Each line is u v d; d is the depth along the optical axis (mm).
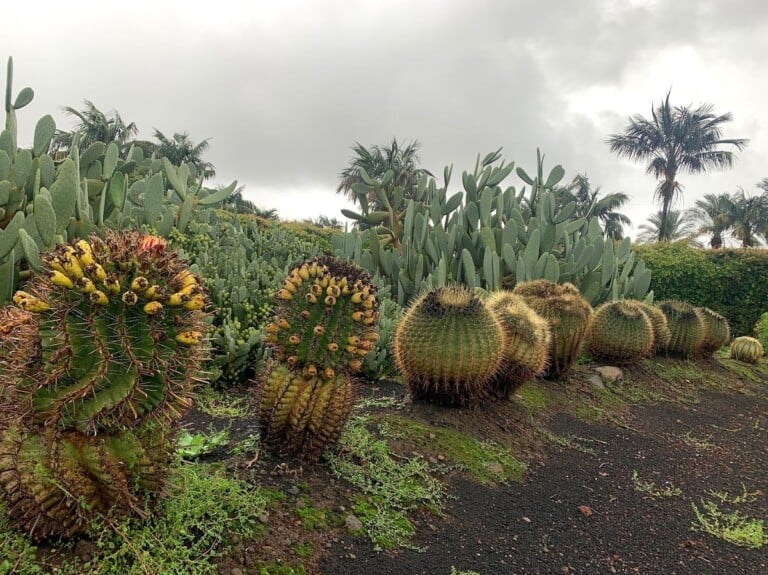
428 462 3580
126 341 1908
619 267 9734
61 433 1945
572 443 4582
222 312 4887
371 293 2957
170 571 2014
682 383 7047
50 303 1870
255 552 2295
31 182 4520
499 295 5336
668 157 32438
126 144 27703
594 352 6949
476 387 4324
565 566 2854
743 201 33156
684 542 3271
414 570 2531
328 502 2791
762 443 5289
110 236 1975
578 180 34438
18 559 1931
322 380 2941
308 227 13281
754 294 12203
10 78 4797
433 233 7898
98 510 2035
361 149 26984
